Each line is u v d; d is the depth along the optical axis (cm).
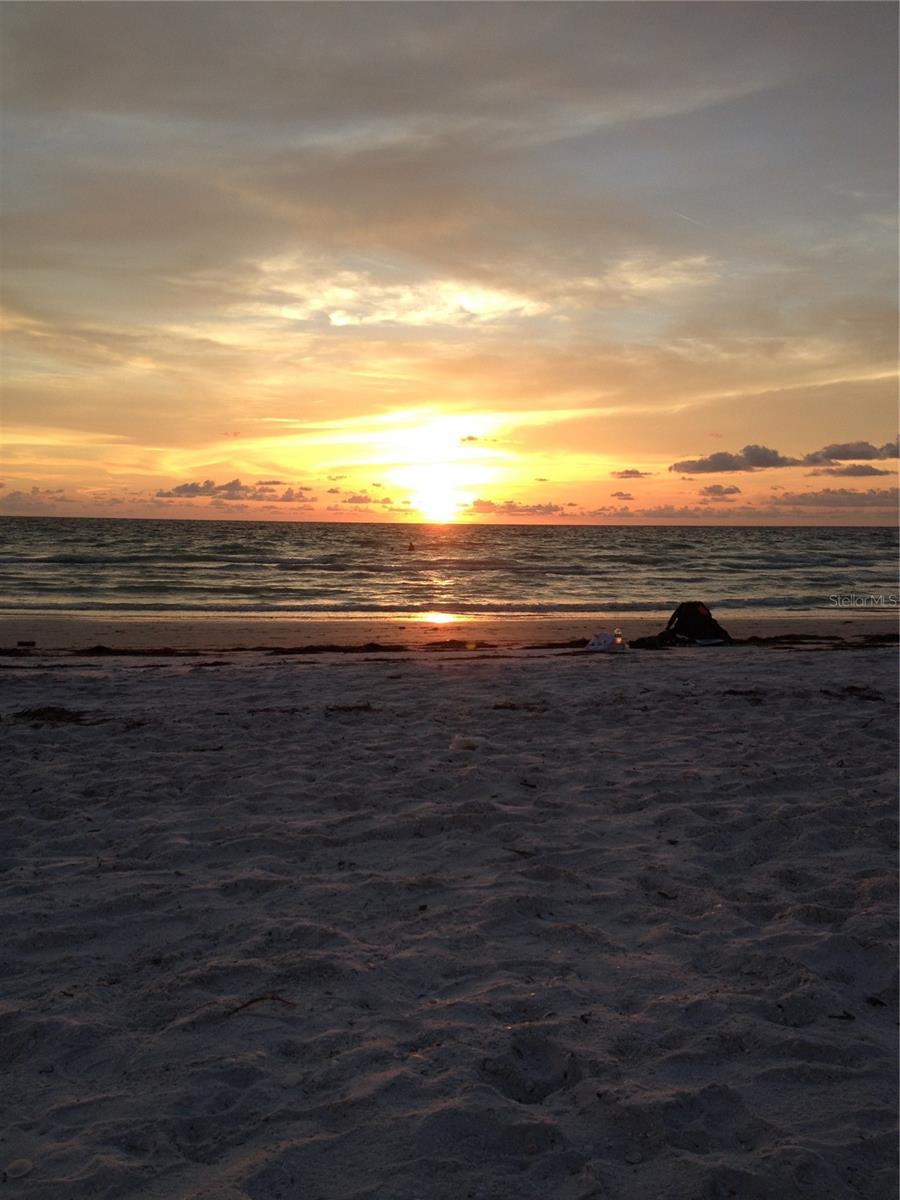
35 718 940
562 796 661
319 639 1939
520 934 434
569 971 395
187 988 379
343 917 455
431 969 398
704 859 536
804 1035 340
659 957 411
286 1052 331
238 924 445
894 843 563
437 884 495
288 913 459
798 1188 257
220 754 784
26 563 4444
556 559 5428
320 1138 279
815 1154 269
